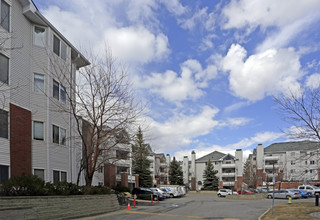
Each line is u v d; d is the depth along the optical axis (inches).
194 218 590.9
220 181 2896.2
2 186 454.0
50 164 726.5
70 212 555.2
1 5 608.7
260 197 1437.0
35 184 502.0
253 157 2957.7
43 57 737.6
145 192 1336.1
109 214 652.7
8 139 593.9
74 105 730.2
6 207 409.4
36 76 721.0
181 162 3730.3
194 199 1486.2
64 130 812.0
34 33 734.5
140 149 903.7
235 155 2925.7
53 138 752.3
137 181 2030.0
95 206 656.4
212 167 2753.4
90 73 777.6
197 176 3147.1
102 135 772.6
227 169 2977.4
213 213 692.7
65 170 805.2
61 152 788.6
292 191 1396.4
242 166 2869.1
